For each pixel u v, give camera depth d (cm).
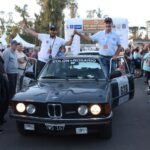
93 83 812
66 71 862
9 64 1063
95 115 698
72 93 726
